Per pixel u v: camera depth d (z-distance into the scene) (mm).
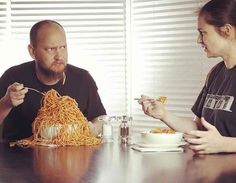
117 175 1660
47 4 3824
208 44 2441
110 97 3816
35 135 2371
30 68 3004
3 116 2674
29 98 2928
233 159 1961
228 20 2354
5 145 2352
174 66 3562
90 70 3826
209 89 2629
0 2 3834
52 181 1582
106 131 2471
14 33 3840
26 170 1759
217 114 2459
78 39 3834
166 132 2256
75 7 3818
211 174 1668
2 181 1599
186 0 3479
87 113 3076
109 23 3801
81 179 1603
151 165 1835
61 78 2984
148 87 3682
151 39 3654
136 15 3721
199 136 2098
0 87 3002
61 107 2336
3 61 3832
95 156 2031
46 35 2762
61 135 2311
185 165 1833
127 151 2156
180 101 3539
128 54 3777
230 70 2482
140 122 3719
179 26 3520
